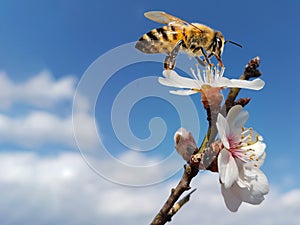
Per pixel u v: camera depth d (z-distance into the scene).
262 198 0.15
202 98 0.14
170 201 0.13
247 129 0.15
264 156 0.15
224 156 0.14
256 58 0.14
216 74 0.16
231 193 0.14
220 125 0.14
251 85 0.14
